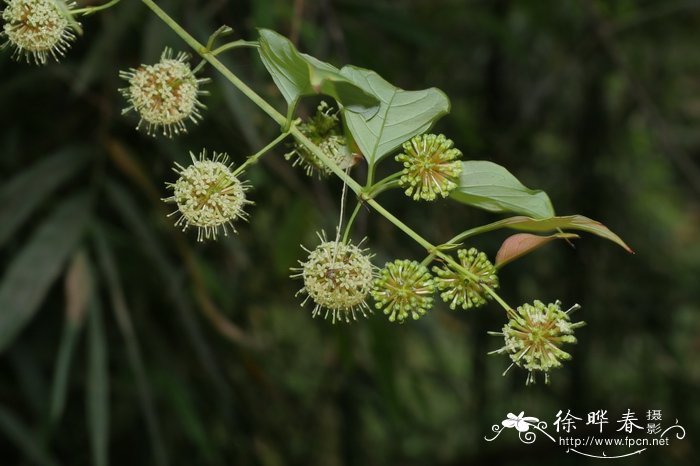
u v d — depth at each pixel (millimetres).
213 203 498
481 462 1122
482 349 1077
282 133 497
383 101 490
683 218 1427
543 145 1251
